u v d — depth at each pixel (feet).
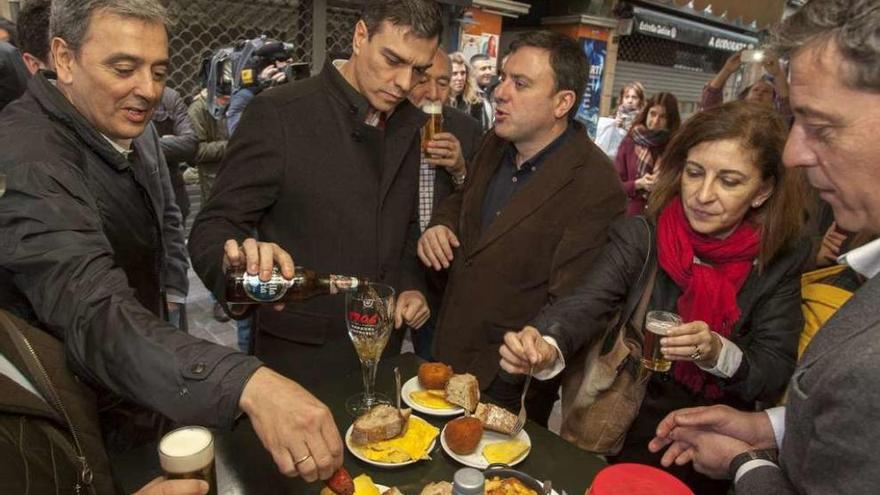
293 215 5.25
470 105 13.28
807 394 2.27
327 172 5.17
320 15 12.53
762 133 4.03
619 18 22.79
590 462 3.66
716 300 4.37
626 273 4.84
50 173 3.36
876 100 2.04
